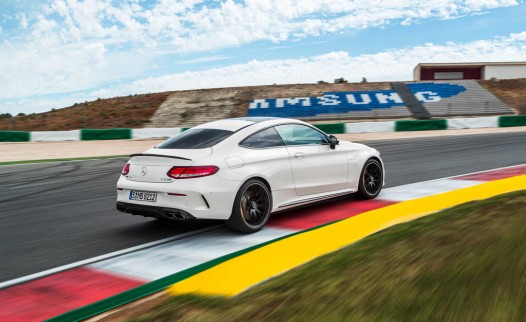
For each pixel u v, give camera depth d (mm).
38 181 10297
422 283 2795
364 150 6336
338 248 4102
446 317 2316
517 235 3645
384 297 2637
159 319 2691
